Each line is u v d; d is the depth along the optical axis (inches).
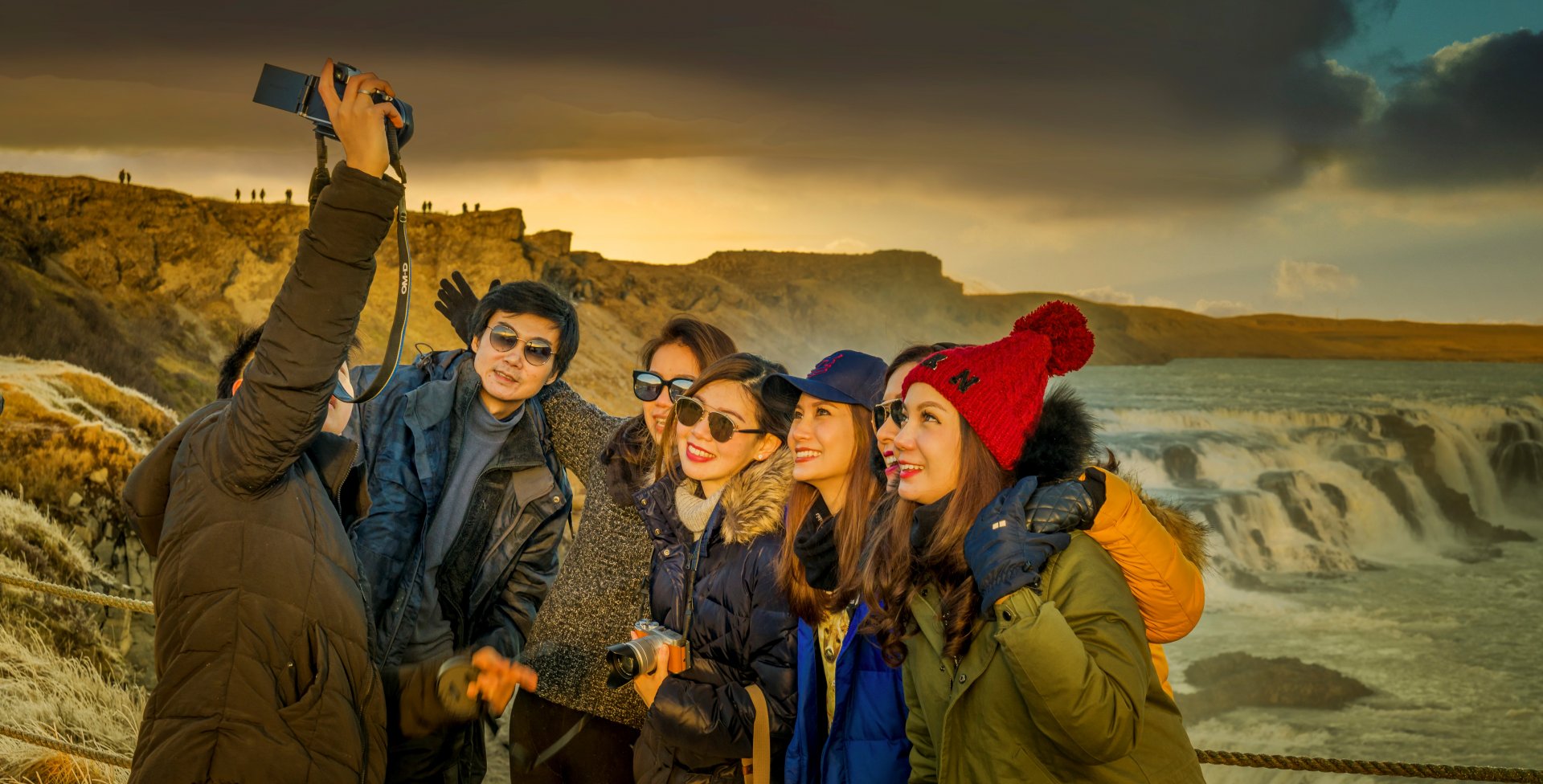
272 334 87.4
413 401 130.0
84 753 171.2
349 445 102.0
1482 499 1902.1
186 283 2452.0
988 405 81.6
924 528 87.4
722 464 112.9
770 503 108.7
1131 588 83.4
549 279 3850.9
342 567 97.3
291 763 90.3
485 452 133.6
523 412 138.3
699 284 5994.1
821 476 104.3
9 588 336.8
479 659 102.8
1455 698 808.9
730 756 104.5
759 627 106.0
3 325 1504.7
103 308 2009.1
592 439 140.5
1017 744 81.1
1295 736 722.8
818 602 103.5
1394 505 1651.1
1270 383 4717.0
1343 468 1742.1
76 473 465.1
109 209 2410.2
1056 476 81.9
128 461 494.0
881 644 94.7
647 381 131.6
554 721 129.7
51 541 411.2
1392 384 4712.1
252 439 89.0
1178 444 1771.7
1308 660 906.1
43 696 258.2
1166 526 88.7
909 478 86.5
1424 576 1310.3
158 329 2241.6
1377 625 1048.8
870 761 99.0
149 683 364.2
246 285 2524.6
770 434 113.2
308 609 93.0
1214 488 1584.6
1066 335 85.2
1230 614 1086.4
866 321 6776.6
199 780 88.3
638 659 105.7
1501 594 1200.8
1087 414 84.7
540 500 135.9
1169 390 3954.2
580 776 128.3
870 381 104.7
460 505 131.0
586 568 130.9
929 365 85.5
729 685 105.7
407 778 124.3
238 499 92.7
